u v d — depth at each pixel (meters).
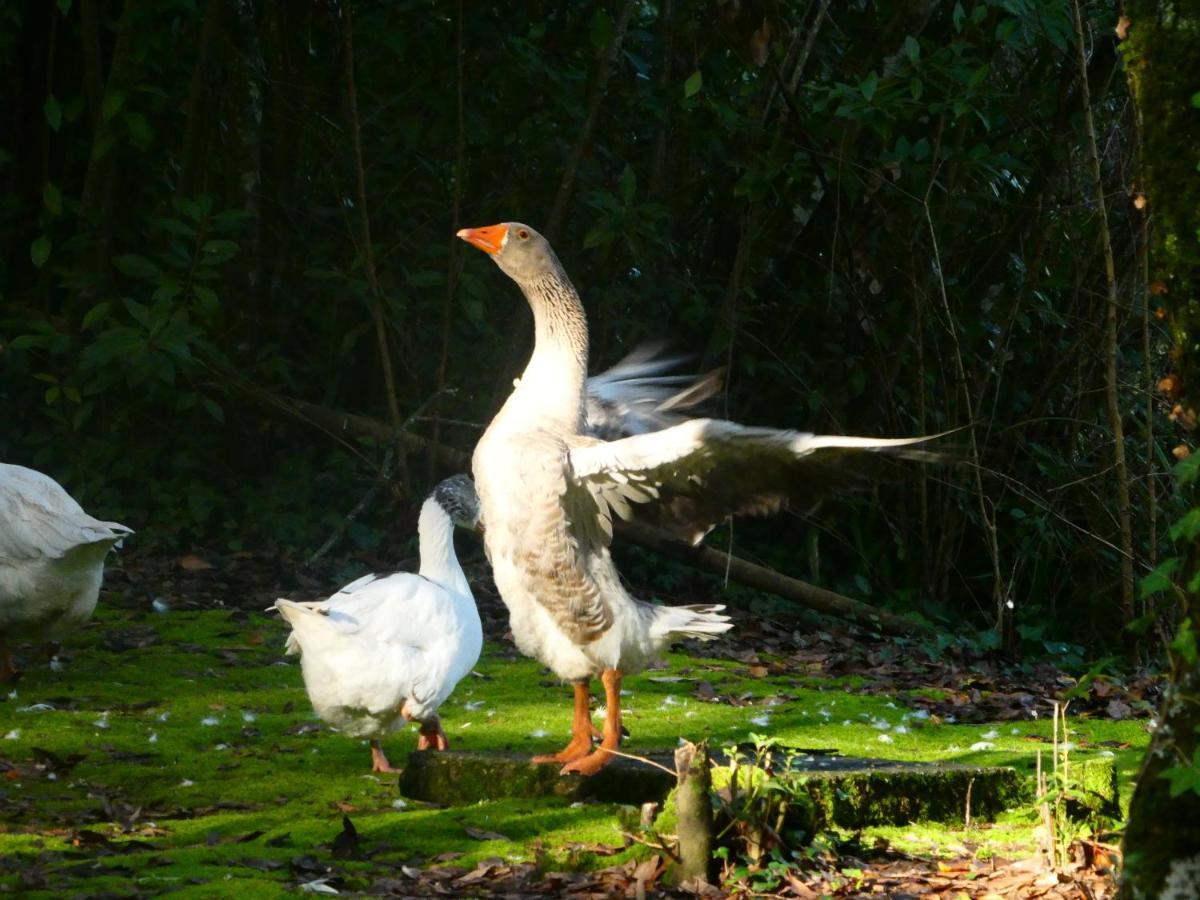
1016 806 7.70
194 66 15.45
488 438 7.86
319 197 16.11
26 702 9.42
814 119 14.26
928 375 15.02
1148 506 14.14
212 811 7.46
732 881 6.11
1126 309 13.62
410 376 15.82
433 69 15.28
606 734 7.71
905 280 14.93
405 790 7.84
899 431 15.32
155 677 10.33
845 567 15.59
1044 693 11.73
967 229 15.40
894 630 13.83
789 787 6.64
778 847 6.36
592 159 15.56
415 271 15.77
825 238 15.12
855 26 15.38
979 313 15.32
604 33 14.21
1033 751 8.95
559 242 14.59
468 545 15.02
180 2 13.67
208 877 6.18
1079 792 7.16
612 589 7.69
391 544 14.70
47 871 6.18
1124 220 14.57
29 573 9.43
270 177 15.77
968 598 15.52
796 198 15.09
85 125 15.84
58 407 15.05
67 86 15.66
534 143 15.28
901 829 7.27
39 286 15.38
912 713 10.35
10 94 15.72
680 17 15.55
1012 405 15.42
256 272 15.30
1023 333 15.36
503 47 14.87
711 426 7.15
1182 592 4.66
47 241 14.10
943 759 8.70
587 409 8.86
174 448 15.48
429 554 8.63
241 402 15.48
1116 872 6.25
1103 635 14.78
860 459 7.20
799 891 6.07
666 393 9.12
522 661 11.57
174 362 13.88
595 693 10.46
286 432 15.85
